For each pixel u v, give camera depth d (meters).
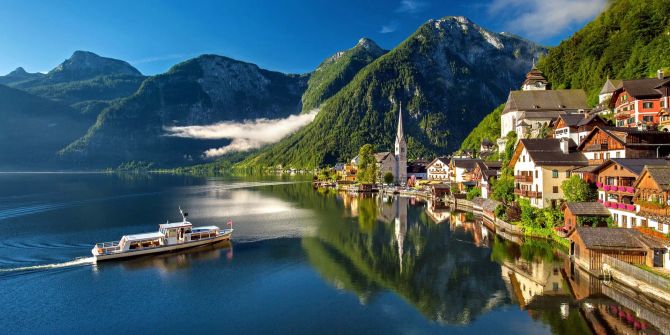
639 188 56.72
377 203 141.25
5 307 47.03
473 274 57.66
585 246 53.53
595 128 80.88
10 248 73.00
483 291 51.12
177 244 71.56
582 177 76.69
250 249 72.88
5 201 148.62
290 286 54.09
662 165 57.47
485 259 64.62
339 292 51.84
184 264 63.62
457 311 45.62
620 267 48.69
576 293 49.06
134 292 51.69
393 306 47.38
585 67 169.50
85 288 52.94
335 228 92.56
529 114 145.38
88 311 46.03
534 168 85.50
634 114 96.56
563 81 184.12
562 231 70.50
